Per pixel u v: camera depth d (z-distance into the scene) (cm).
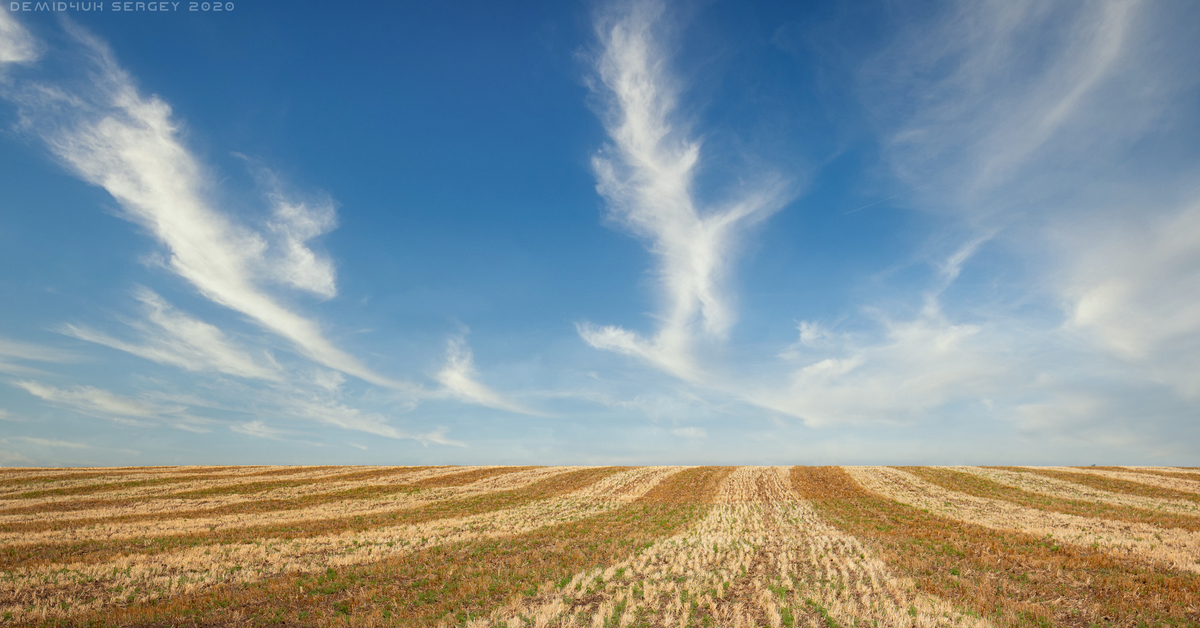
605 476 6894
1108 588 1989
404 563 2509
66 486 5609
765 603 1875
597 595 2009
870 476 6425
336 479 6544
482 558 2639
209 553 2675
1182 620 1697
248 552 2703
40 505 4644
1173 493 5044
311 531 3447
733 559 2567
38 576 2164
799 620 1720
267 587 2053
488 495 5491
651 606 1864
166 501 4944
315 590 2067
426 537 3212
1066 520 3719
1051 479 5931
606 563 2517
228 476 6631
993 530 3306
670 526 3681
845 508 4484
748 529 3528
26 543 2930
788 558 2581
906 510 4319
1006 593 1991
